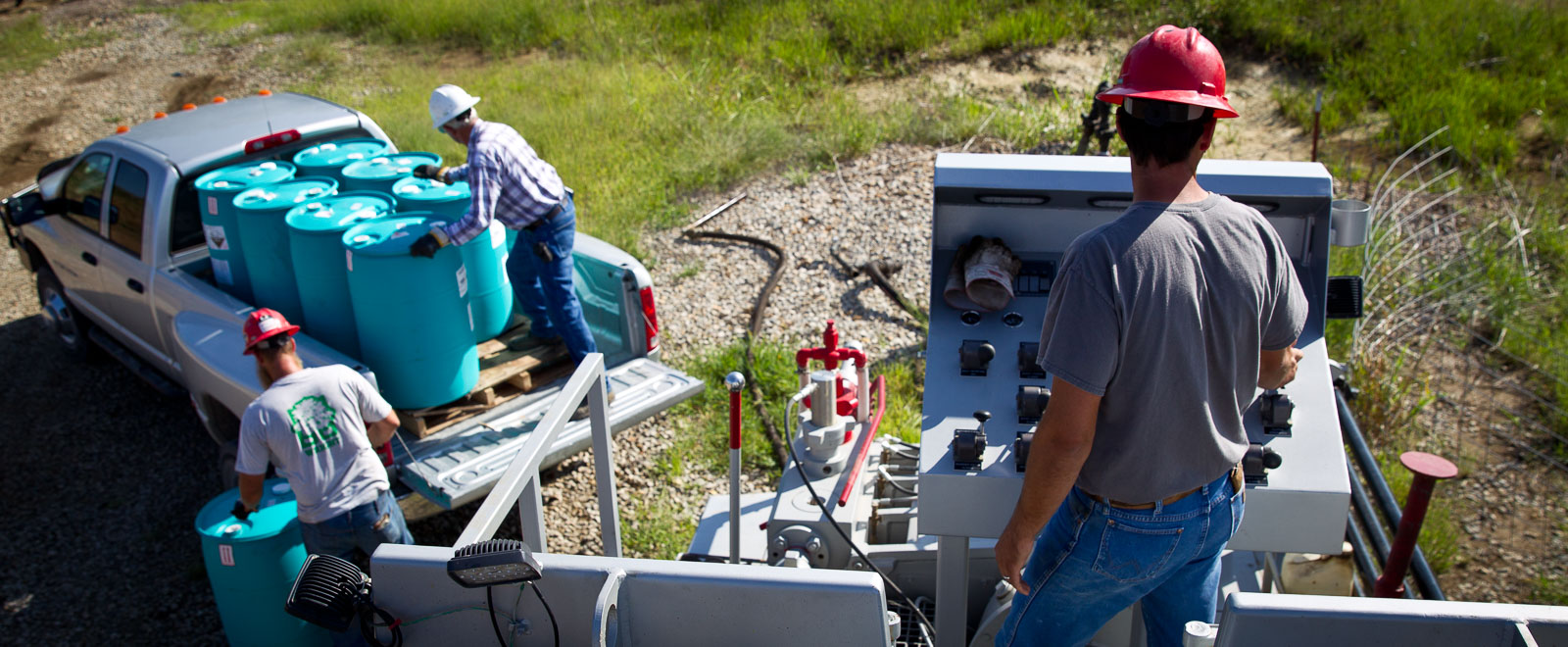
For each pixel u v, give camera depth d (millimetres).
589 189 8945
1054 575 2066
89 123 13164
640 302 5363
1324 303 2801
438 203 5008
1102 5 12805
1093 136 9141
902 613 3424
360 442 3977
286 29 16578
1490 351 6289
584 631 1785
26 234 6887
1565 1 11508
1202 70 1758
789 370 6184
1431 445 5504
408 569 1818
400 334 4516
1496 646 1496
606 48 13391
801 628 1703
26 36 17688
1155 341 1724
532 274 5133
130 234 5676
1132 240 1716
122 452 5965
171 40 16875
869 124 9875
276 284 4996
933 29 12422
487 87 12109
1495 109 9430
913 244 7852
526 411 4984
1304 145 9336
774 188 9023
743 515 4191
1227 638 1565
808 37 12445
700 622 1734
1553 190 7938
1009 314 2918
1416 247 7066
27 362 7160
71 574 4934
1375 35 11086
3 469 5824
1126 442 1836
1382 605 1528
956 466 2574
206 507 4133
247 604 4051
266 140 5617
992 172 2883
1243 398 1880
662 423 5906
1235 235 1769
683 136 10086
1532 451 5297
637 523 5078
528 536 2697
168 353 5734
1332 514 2467
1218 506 1937
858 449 3830
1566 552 4676
